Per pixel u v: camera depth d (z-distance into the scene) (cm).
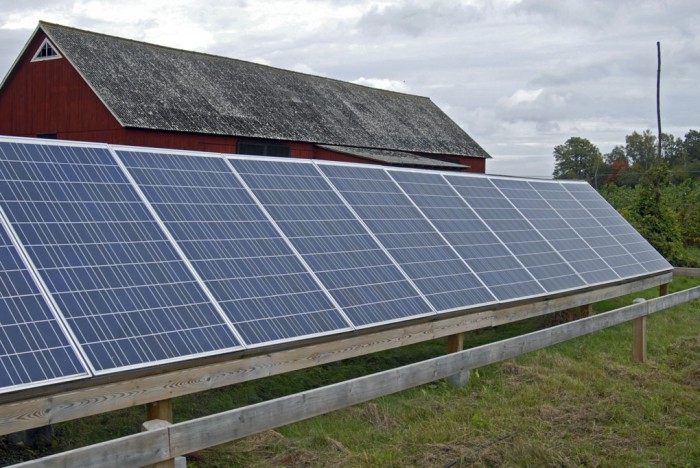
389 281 921
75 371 576
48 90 2506
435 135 3494
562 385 923
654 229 2473
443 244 1086
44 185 727
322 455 679
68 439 727
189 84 2583
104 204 750
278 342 726
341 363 1053
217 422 570
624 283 1389
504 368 979
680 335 1286
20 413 557
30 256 643
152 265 715
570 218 1531
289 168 1024
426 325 917
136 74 2456
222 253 790
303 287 818
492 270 1103
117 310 647
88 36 2539
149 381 638
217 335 688
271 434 725
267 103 2789
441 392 878
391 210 1088
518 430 762
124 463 506
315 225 937
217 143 2416
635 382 977
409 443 719
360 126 3091
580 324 1012
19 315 588
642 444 752
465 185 1350
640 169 8750
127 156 841
